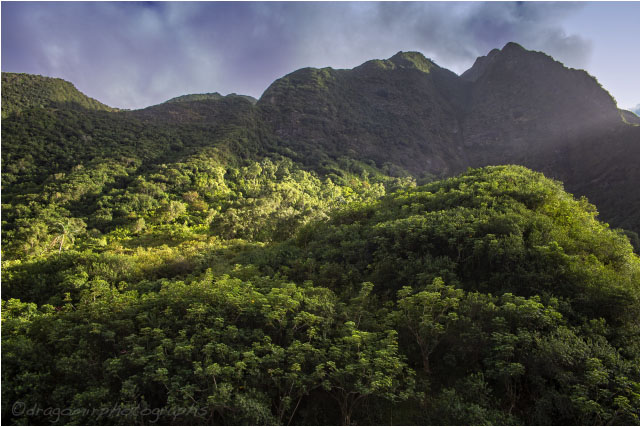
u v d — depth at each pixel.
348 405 10.54
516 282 14.32
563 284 13.59
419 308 12.55
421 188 34.03
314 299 13.85
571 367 9.94
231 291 14.23
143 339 11.31
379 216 25.75
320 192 90.81
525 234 17.41
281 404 10.09
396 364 10.13
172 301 13.59
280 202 67.44
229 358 10.48
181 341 11.31
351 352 10.98
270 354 10.89
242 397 9.28
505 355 10.02
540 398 9.90
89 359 10.90
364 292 14.84
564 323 11.71
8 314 18.72
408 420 10.27
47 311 19.59
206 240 44.09
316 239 26.47
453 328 11.92
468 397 10.23
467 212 19.81
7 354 10.38
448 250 17.73
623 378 9.22
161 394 10.25
